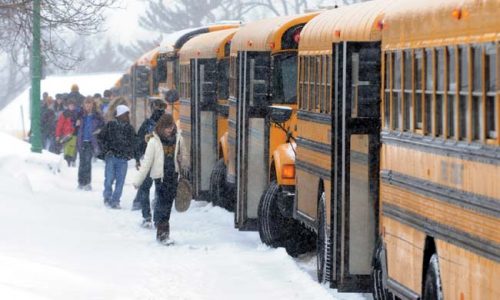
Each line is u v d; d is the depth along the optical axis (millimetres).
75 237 25281
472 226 13180
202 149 33469
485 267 12734
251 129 26328
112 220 29656
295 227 24781
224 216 31281
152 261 22703
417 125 15609
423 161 15180
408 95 16047
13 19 34938
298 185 23312
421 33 15367
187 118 35844
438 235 14469
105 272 20828
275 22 26281
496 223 12422
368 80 18391
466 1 13570
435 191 14609
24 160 40531
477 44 13102
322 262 20547
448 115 14219
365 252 18656
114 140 33594
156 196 25734
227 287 20094
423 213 15172
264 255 23969
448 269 14055
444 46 14344
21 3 33969
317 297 18953
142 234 27047
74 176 43906
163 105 29938
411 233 15750
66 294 17734
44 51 41250
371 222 18578
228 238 26938
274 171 25453
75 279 19078
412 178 15672
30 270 19125
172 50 42062
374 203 18531
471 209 13203
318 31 21953
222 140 31859
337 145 18609
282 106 25109
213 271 21750
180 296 18938
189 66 35875
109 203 33594
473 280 13117
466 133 13531
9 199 28812
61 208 31094
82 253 23047
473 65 13289
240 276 21250
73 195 36812
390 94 16938
